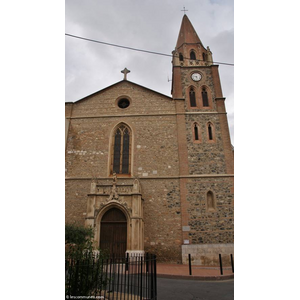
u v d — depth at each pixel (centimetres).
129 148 2319
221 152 2228
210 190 2092
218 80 2544
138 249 1770
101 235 1878
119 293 982
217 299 952
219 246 1909
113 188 1955
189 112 2400
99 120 2417
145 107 2448
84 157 2281
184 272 1507
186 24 3222
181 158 2209
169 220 2030
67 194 2136
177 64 2667
